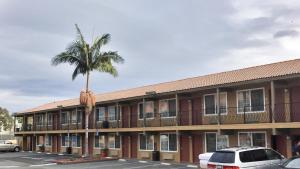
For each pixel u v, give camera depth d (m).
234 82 26.89
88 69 37.97
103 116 43.81
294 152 24.06
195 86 31.19
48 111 53.75
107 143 43.38
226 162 18.00
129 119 39.81
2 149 57.91
